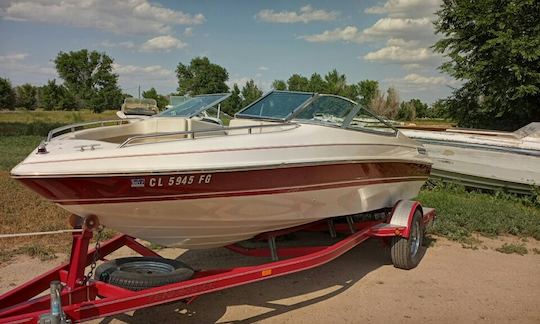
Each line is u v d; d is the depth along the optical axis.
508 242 7.30
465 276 5.68
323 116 5.23
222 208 4.17
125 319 4.28
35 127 25.45
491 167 10.49
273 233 5.03
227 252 6.24
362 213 6.11
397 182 6.12
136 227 4.02
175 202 3.88
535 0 15.84
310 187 4.69
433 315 4.57
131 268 4.19
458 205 8.88
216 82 52.19
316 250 4.90
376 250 6.69
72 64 68.50
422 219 6.15
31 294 3.73
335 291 5.11
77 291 3.60
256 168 4.14
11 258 5.54
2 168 11.59
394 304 4.80
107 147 3.73
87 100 66.81
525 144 10.01
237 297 4.88
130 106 16.92
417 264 6.02
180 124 5.05
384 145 5.62
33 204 7.90
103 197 3.59
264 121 5.15
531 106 16.42
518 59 15.84
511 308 4.79
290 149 4.48
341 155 4.93
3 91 58.56
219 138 4.12
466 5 16.58
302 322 4.34
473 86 17.38
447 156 11.07
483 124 17.97
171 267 4.26
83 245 3.73
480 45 16.70
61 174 3.38
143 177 3.61
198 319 4.33
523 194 10.43
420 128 12.76
